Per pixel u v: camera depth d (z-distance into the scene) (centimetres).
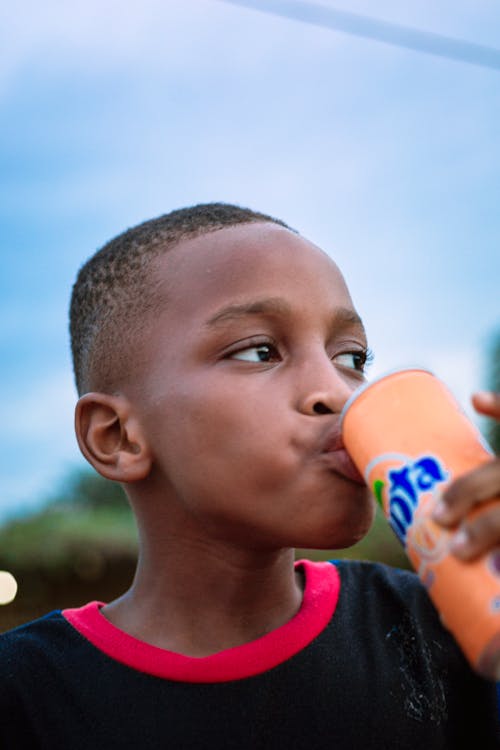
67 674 135
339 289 139
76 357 168
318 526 120
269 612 142
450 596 93
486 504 93
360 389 112
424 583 99
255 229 142
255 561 136
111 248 160
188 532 138
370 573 168
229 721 128
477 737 148
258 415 124
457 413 109
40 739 130
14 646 142
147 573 145
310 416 123
